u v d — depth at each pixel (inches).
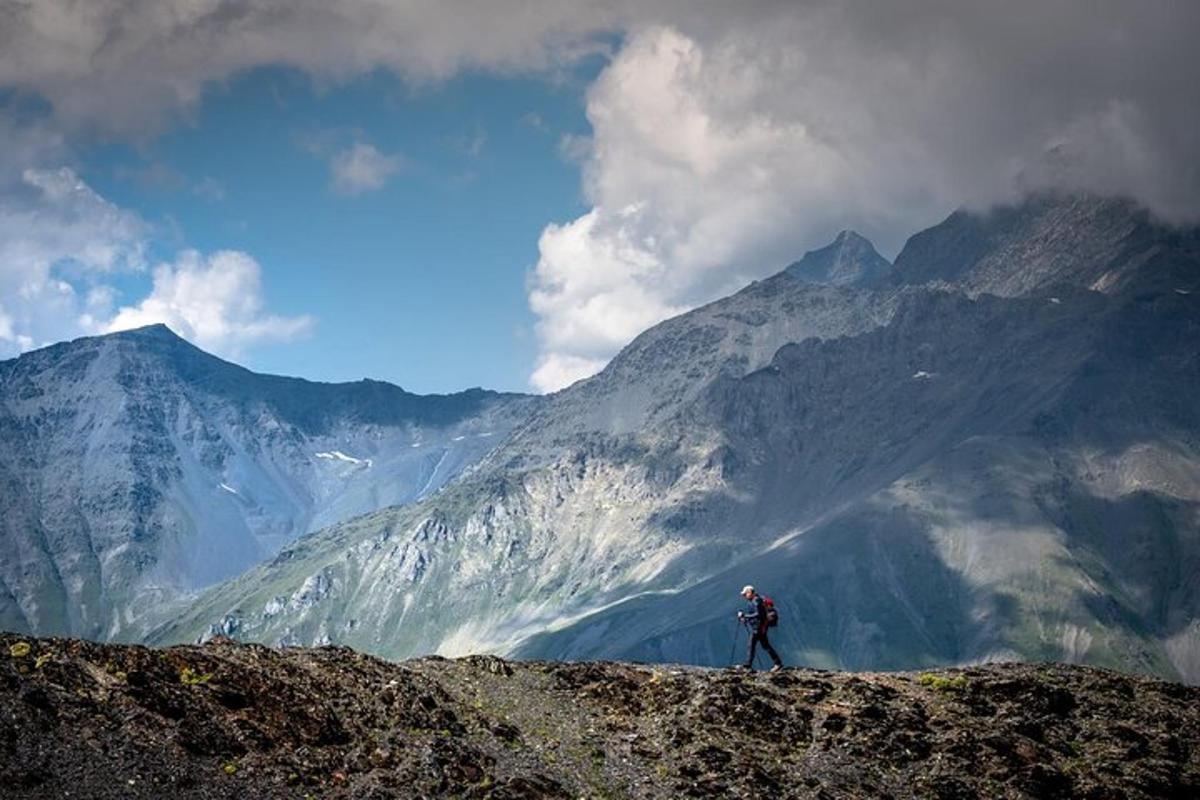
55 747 1520.7
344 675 1974.7
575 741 1980.8
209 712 1705.2
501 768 1834.4
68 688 1628.9
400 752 1800.0
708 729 2039.9
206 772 1589.6
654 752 1974.7
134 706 1643.7
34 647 1683.1
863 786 1957.4
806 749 2041.1
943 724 2132.1
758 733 2053.4
